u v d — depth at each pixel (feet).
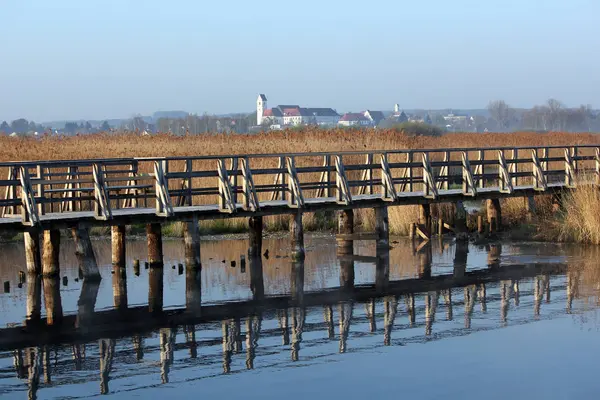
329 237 111.86
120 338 64.13
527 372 55.21
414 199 99.25
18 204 75.46
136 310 72.43
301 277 86.28
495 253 98.94
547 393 51.26
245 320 69.46
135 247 103.50
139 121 517.55
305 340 63.46
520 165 135.33
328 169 94.68
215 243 106.52
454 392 51.62
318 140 151.12
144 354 60.08
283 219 117.39
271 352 60.39
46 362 58.23
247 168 87.45
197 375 55.31
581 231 104.63
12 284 82.12
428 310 72.33
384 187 97.45
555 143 204.13
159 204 82.43
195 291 79.61
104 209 78.69
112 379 54.65
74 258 96.63
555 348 60.39
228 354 59.98
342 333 65.26
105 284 82.23
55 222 77.00
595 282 82.07
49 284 81.71
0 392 52.24
